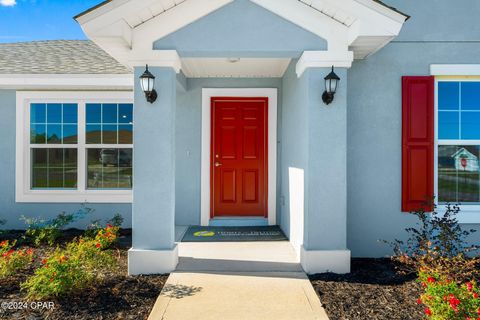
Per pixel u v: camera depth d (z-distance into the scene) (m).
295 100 5.72
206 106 7.34
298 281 4.43
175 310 3.66
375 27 4.45
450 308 2.98
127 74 7.13
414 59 5.55
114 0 4.29
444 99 5.73
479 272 4.33
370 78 5.53
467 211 5.53
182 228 7.12
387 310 3.66
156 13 4.63
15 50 8.84
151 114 4.76
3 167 7.38
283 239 6.29
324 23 4.74
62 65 7.63
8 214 7.36
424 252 5.04
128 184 7.59
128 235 6.82
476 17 5.61
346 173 5.06
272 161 7.34
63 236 6.69
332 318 3.52
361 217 5.51
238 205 7.58
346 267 4.76
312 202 4.80
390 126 5.53
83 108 7.48
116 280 4.43
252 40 4.77
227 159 7.57
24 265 4.73
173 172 4.88
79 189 7.42
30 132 7.47
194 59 6.04
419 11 5.59
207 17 4.76
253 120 7.54
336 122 4.80
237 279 4.47
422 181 5.49
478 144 5.70
